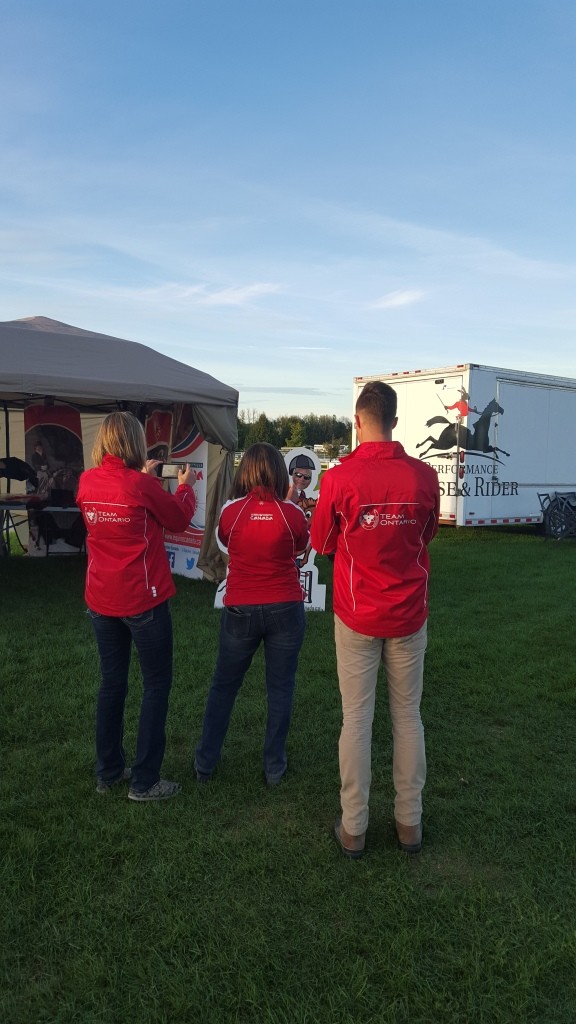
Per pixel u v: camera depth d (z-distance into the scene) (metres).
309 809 3.06
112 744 3.11
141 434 2.98
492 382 11.74
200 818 2.95
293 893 2.47
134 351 7.95
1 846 2.71
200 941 2.23
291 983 2.06
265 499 3.02
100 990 2.03
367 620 2.57
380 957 2.15
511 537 13.48
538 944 2.23
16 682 4.56
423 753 2.71
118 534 2.82
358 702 2.67
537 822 2.95
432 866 2.66
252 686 4.55
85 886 2.47
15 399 10.25
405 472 2.52
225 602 3.16
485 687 4.58
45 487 10.07
